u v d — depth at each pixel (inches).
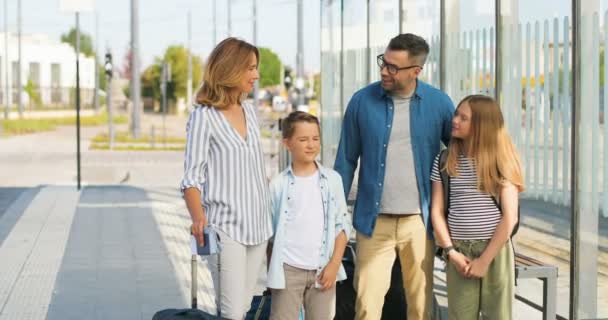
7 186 746.8
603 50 180.5
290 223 195.9
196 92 191.9
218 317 177.0
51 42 3026.6
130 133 1758.1
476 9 249.1
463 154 191.2
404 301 225.9
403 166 205.2
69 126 2177.7
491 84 240.4
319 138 196.7
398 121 204.8
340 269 201.8
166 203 620.4
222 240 187.6
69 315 290.8
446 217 195.8
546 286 203.8
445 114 206.2
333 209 197.6
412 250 206.5
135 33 1614.2
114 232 480.7
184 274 360.8
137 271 367.2
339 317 228.8
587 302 187.5
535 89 216.4
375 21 346.0
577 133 189.9
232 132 188.9
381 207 207.5
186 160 188.9
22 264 382.9
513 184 187.3
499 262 190.1
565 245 204.4
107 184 767.1
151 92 3216.0
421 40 200.5
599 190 182.5
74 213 560.7
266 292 211.3
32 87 2731.3
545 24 210.5
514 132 228.2
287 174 198.1
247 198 188.5
